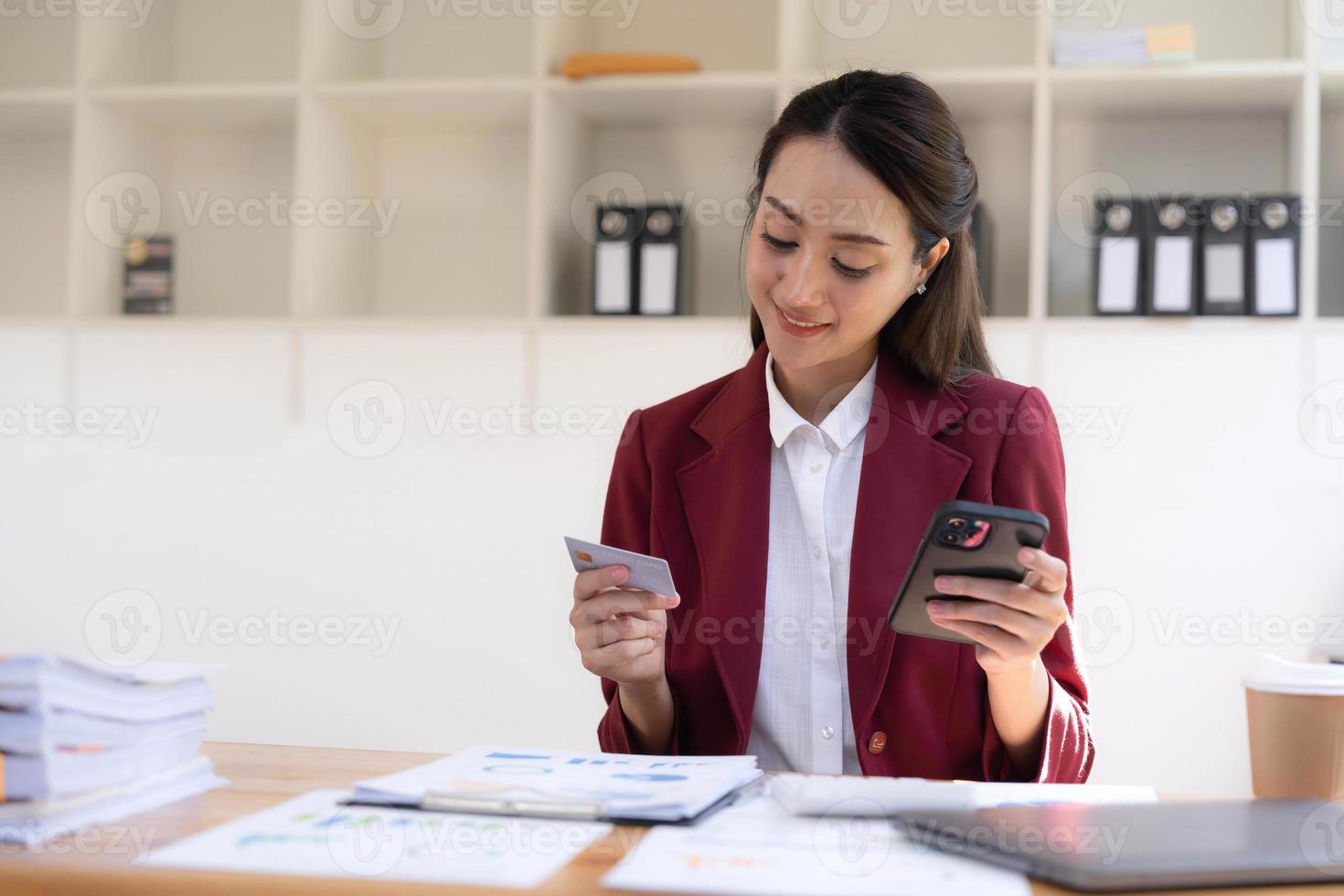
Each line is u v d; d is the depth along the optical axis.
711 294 3.02
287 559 2.99
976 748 1.35
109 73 3.06
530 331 2.85
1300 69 2.55
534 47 2.85
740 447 1.48
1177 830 0.83
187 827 0.86
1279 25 2.81
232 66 3.25
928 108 1.37
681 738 1.44
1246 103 2.74
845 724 1.38
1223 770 2.59
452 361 2.90
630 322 2.79
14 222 3.32
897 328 1.49
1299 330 2.53
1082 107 2.79
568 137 2.96
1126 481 2.61
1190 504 2.58
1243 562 2.57
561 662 2.89
